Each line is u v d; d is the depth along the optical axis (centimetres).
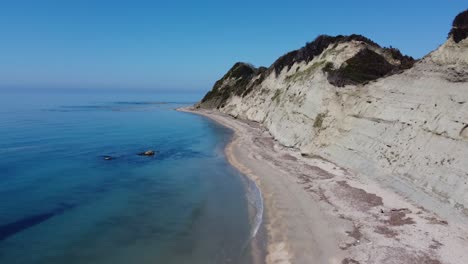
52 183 2664
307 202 2125
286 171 2869
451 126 1953
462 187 1683
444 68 2280
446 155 1884
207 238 1741
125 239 1734
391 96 2639
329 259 1462
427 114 2184
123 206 2195
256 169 3039
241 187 2583
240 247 1631
